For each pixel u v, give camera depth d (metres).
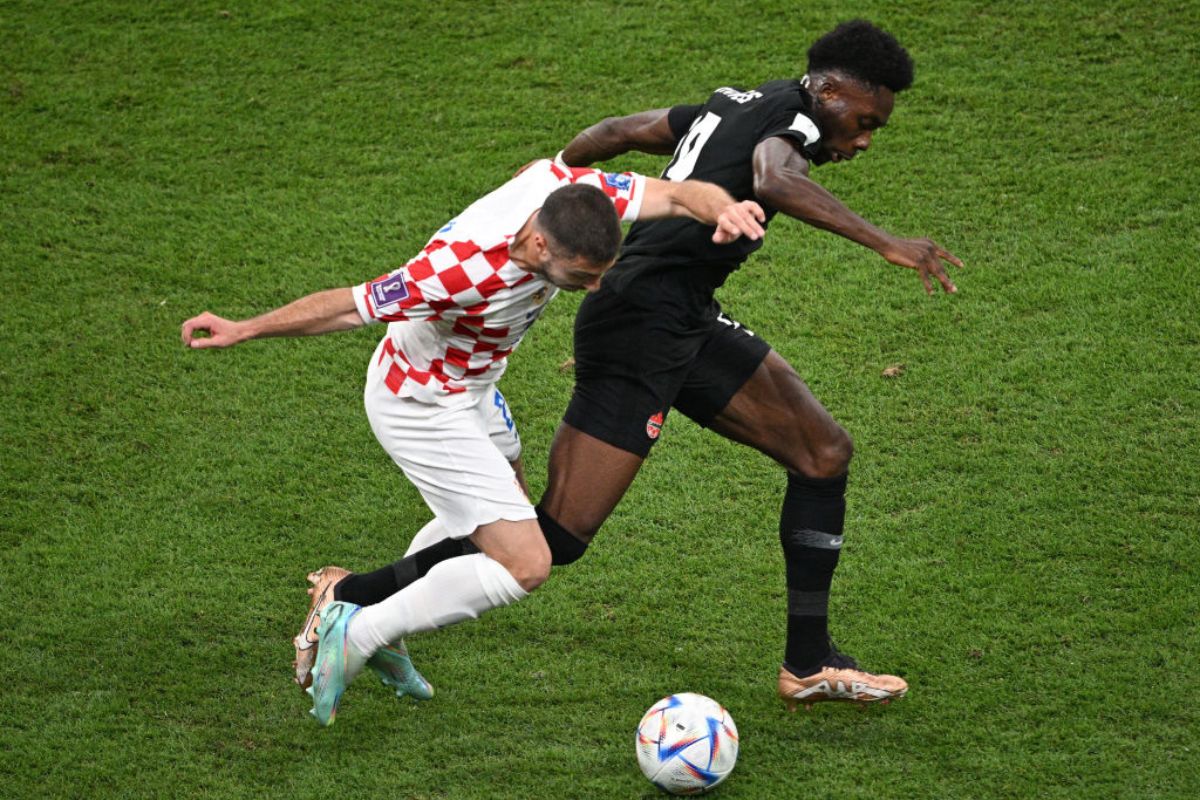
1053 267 22.31
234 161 25.39
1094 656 15.47
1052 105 25.81
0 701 15.09
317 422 19.92
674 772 13.43
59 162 25.31
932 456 18.86
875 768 14.12
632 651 15.94
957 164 24.67
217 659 15.81
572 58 27.64
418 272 12.57
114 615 16.41
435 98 26.83
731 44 27.64
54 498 18.31
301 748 14.56
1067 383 20.02
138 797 13.84
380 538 17.84
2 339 21.30
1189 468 18.28
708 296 14.60
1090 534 17.31
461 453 13.85
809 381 20.34
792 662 14.90
